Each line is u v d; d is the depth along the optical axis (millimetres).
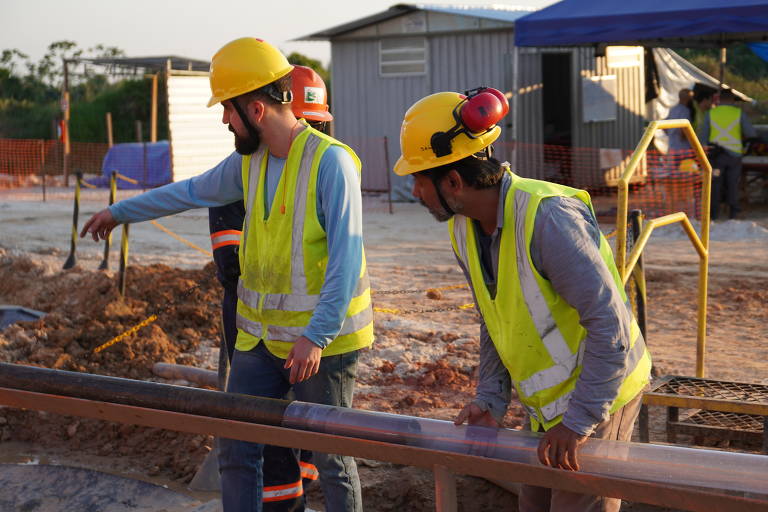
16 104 37969
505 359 2646
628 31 12930
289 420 2623
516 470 2348
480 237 2611
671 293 9102
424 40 17688
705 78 21328
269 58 3137
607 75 19422
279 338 3250
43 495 4629
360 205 3117
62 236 13633
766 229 12953
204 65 23281
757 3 12117
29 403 2965
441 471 2426
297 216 3164
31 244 12711
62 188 22719
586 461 2307
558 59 19891
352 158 3166
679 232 12844
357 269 3066
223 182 3523
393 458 2492
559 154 17922
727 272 10117
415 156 2494
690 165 14086
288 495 3666
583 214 2418
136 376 6207
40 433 5473
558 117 20109
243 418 2678
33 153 27906
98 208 17766
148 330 6758
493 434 2436
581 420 2303
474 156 2447
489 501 4473
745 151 15750
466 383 6105
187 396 2756
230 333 4133
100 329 6746
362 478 4684
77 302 7980
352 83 18500
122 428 5391
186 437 5215
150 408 2785
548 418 2607
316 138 3160
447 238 13203
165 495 4605
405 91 17984
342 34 18391
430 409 5637
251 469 3340
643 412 4555
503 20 16719
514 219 2430
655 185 15508
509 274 2496
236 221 4004
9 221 15516
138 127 27484
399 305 8602
